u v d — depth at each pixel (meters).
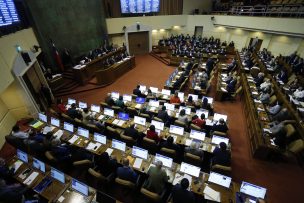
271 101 8.88
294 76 11.35
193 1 22.03
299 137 6.68
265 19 15.07
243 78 11.66
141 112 7.65
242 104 10.24
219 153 4.99
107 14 17.80
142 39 20.58
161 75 14.67
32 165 5.12
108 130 6.60
